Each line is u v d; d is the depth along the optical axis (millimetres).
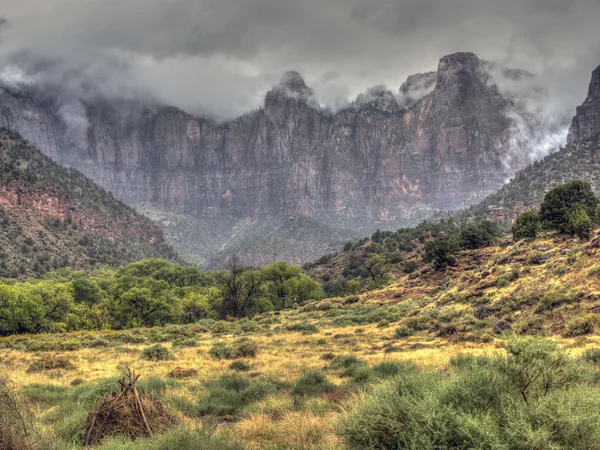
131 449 7297
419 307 51188
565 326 26703
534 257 42156
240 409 13359
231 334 50875
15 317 62406
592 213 49906
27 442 6703
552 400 5602
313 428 9109
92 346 40906
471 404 5918
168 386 16859
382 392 6594
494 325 31812
